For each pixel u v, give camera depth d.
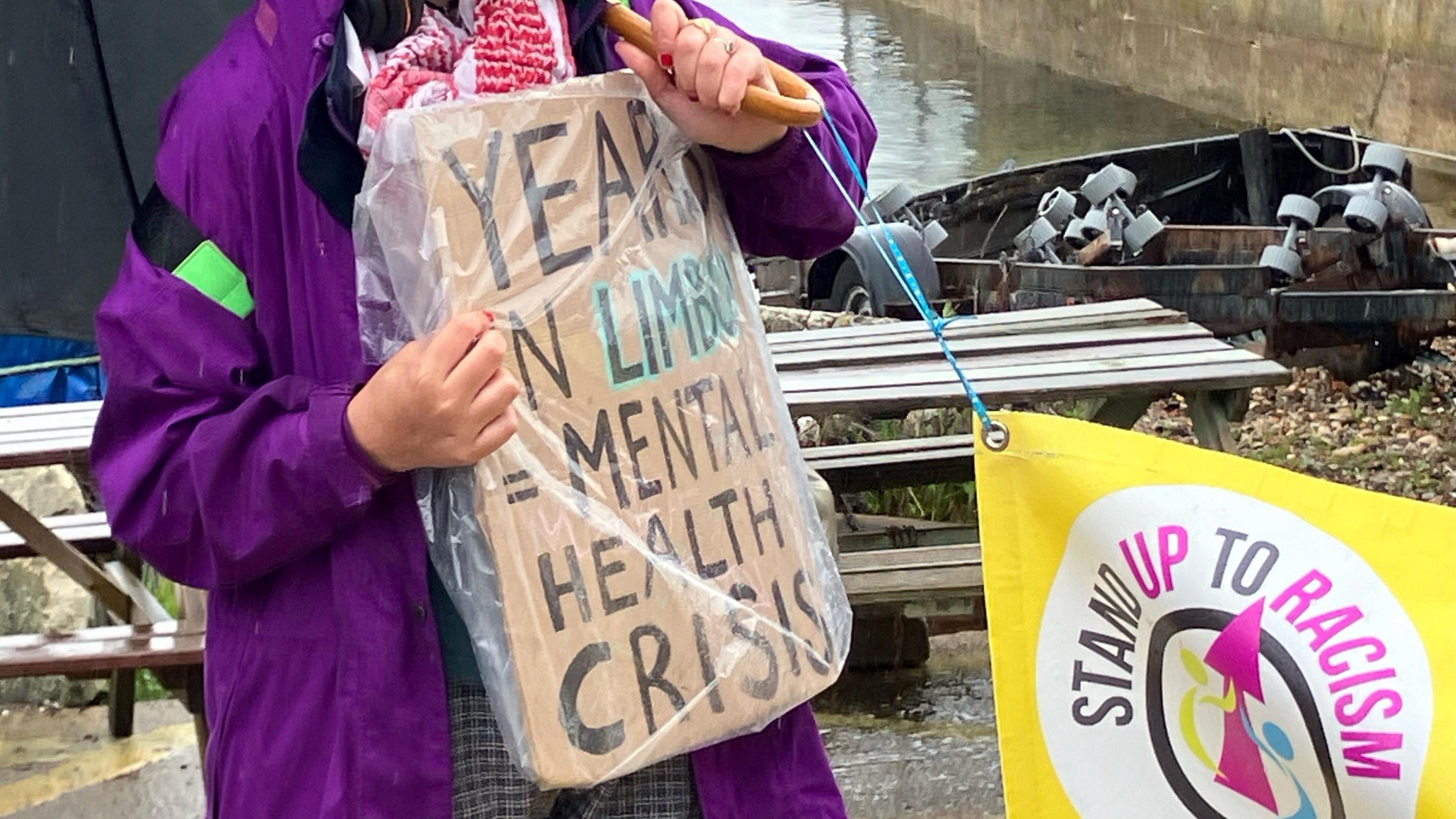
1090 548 1.70
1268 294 7.07
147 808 4.11
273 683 1.70
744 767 1.87
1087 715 1.70
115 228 3.22
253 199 1.64
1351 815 1.56
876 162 13.67
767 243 2.05
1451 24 12.54
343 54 1.59
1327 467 6.69
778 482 1.87
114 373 1.68
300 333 1.66
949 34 21.77
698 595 1.73
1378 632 1.57
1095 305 5.45
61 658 3.37
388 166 1.59
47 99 3.14
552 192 1.67
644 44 1.72
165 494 1.64
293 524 1.59
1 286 3.20
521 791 1.73
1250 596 1.62
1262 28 15.58
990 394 4.18
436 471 1.65
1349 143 8.13
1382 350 7.45
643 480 1.70
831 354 4.82
